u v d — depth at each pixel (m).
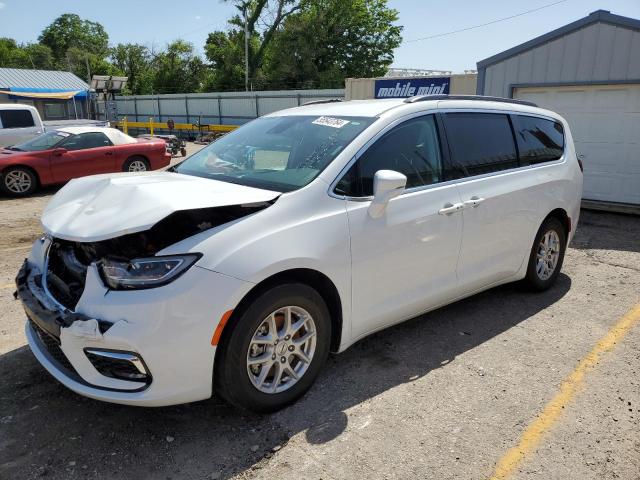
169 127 30.14
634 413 3.05
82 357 2.54
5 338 3.85
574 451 2.71
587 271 5.79
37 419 2.90
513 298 4.87
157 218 2.51
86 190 3.17
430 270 3.62
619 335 4.10
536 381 3.39
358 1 42.84
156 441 2.73
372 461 2.60
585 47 8.98
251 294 2.70
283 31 43.88
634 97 8.77
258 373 2.85
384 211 3.25
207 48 51.78
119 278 2.49
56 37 83.62
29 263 3.19
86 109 30.61
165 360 2.47
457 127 3.93
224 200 2.72
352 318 3.20
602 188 9.41
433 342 3.93
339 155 3.21
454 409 3.06
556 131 5.01
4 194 10.68
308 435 2.79
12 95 27.05
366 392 3.22
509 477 2.51
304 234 2.87
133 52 65.75
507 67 10.00
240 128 4.26
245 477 2.49
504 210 4.11
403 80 13.12
